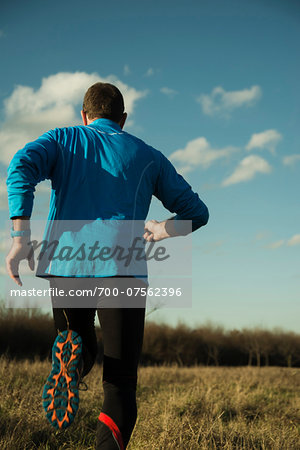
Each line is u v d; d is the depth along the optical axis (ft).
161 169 7.48
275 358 91.66
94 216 6.54
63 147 6.77
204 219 8.01
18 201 6.20
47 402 6.01
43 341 60.80
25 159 6.27
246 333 92.17
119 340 6.39
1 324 59.98
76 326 6.67
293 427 12.96
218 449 9.62
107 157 6.81
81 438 10.21
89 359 6.93
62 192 6.67
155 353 85.10
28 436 9.65
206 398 15.76
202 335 90.48
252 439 10.23
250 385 22.61
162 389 21.31
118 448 6.03
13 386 15.35
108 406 6.22
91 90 7.58
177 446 9.05
